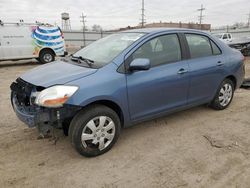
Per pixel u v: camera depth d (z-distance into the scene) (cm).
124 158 313
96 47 395
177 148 338
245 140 362
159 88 353
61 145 345
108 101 312
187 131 390
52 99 273
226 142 355
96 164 301
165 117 445
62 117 283
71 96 279
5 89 684
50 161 306
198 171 286
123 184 264
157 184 264
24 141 355
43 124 288
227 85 471
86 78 296
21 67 1201
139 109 343
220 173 282
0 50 1162
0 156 316
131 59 329
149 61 316
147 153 325
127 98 323
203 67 406
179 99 388
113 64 318
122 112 326
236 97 577
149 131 388
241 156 317
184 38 393
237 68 471
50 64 376
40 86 288
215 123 421
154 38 359
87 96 288
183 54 386
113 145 335
